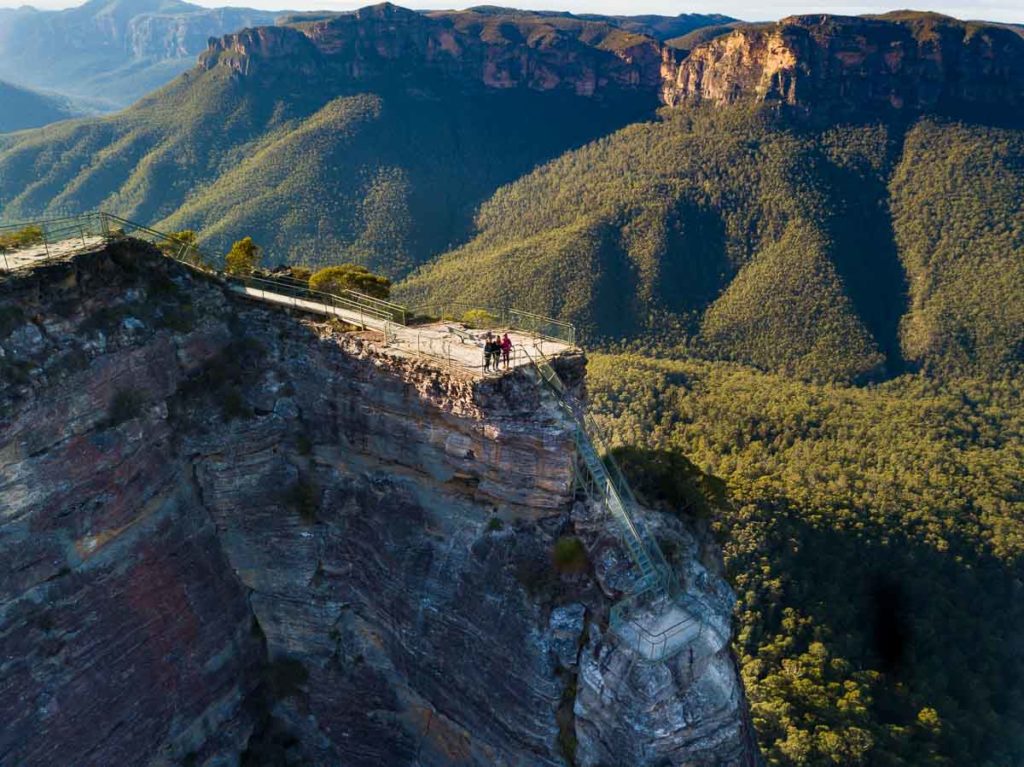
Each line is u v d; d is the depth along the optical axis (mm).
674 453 52125
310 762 51000
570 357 46062
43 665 40250
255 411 49375
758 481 113000
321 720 51000
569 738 40188
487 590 42500
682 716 37438
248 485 49281
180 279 49438
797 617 87875
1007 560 104125
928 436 147500
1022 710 85688
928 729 75562
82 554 41969
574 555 40656
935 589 97250
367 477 48094
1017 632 96438
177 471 47125
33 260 42156
